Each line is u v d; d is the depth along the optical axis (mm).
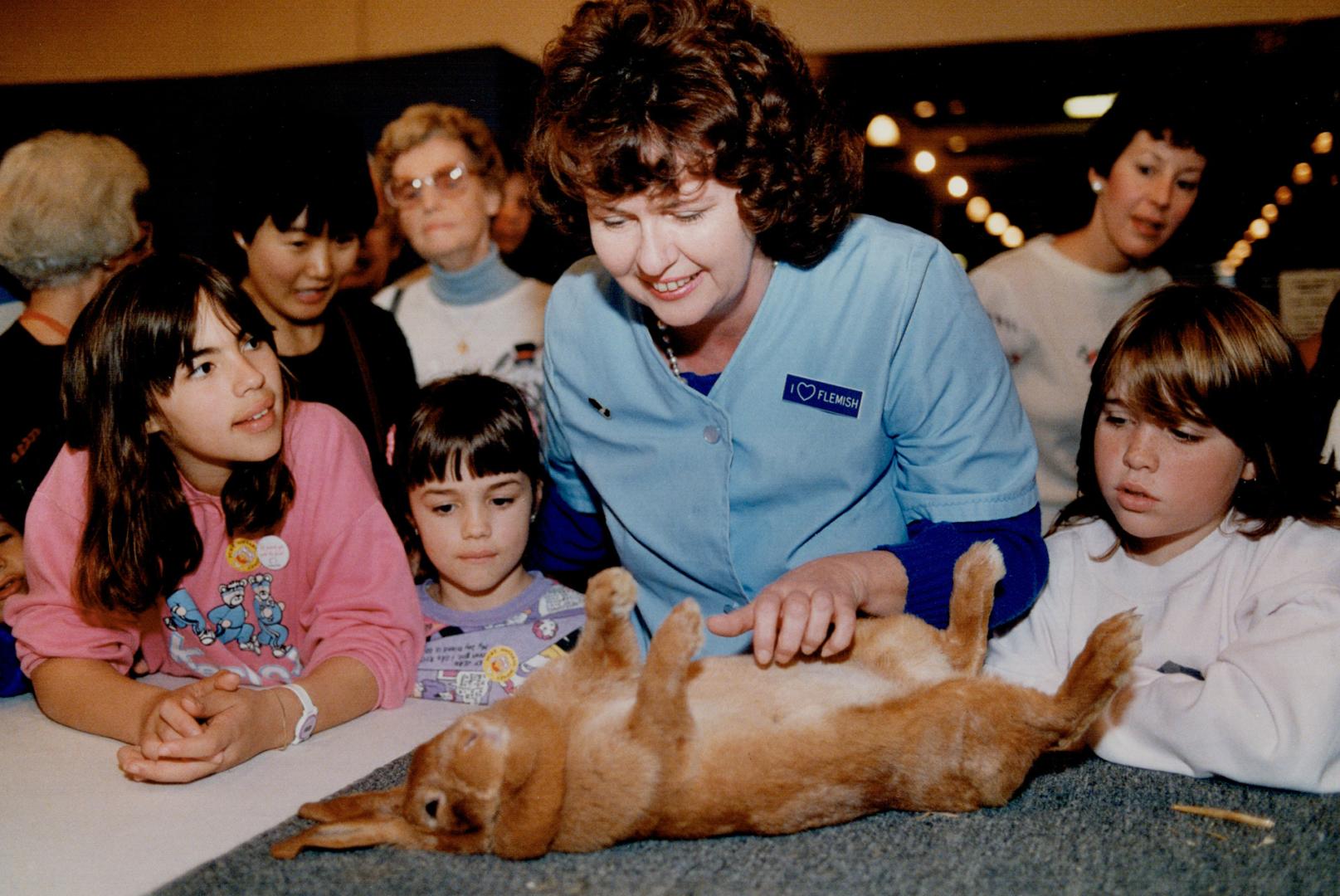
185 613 1591
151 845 1077
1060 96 2477
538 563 1800
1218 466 1284
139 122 2777
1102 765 1228
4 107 2807
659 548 1311
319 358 2297
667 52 995
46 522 1520
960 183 2580
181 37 2771
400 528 1841
